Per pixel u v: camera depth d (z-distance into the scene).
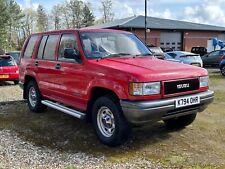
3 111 7.91
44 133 5.98
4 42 49.44
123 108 4.70
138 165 4.43
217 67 24.27
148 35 39.84
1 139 5.64
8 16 48.41
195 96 5.10
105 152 4.94
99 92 5.37
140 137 5.61
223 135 5.68
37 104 7.46
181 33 41.72
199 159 4.59
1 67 13.30
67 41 6.14
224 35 44.41
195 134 5.75
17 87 12.76
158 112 4.66
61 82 6.17
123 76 4.70
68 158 4.71
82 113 5.71
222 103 8.65
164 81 4.77
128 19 41.78
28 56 7.71
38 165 4.47
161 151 4.95
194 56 17.39
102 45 5.82
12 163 4.54
